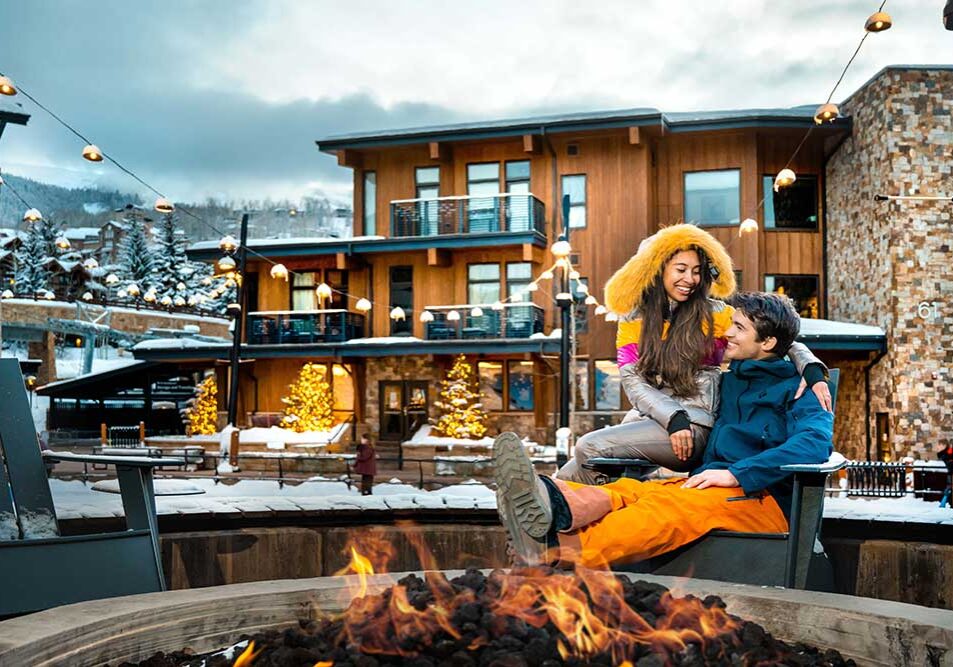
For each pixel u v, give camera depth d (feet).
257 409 104.88
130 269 282.56
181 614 7.79
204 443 96.32
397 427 100.73
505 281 97.71
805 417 11.80
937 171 78.07
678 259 13.69
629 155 95.09
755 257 92.43
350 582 8.77
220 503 17.33
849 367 83.71
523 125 94.99
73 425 152.87
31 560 10.63
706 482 11.32
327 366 102.37
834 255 91.15
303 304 104.68
